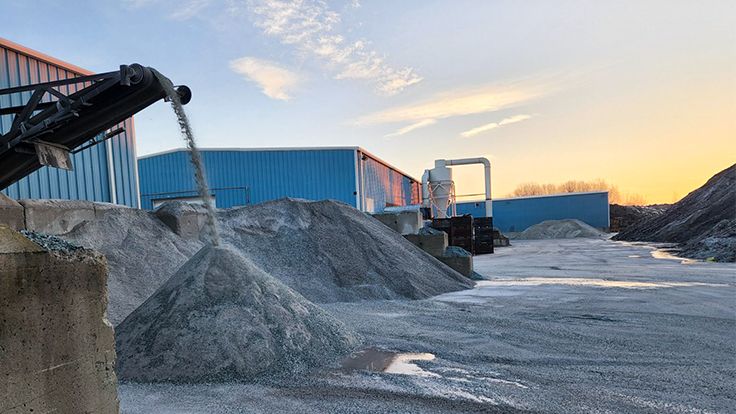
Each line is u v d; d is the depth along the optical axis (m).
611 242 31.17
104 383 2.41
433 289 9.70
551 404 3.44
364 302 8.51
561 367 4.38
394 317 6.95
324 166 22.88
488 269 15.02
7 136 4.66
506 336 5.63
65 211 7.29
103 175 10.09
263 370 4.17
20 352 1.97
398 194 36.69
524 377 4.09
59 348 2.15
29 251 2.03
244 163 22.31
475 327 6.17
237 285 4.98
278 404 3.47
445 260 12.66
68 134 5.00
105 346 2.43
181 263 8.20
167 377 4.00
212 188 22.03
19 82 8.32
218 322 4.46
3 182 5.40
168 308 4.68
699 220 26.69
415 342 5.34
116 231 7.97
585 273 12.95
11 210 6.39
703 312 6.92
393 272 9.84
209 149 22.06
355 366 4.44
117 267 7.16
